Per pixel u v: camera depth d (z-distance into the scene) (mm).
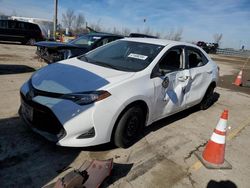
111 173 3004
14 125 3969
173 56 4457
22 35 18734
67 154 3355
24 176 2865
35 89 3295
